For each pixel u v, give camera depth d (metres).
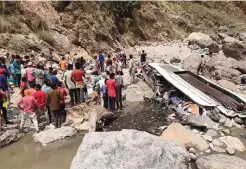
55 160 9.21
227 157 8.27
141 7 34.41
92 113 11.62
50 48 20.64
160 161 6.54
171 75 16.73
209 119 11.43
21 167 8.81
